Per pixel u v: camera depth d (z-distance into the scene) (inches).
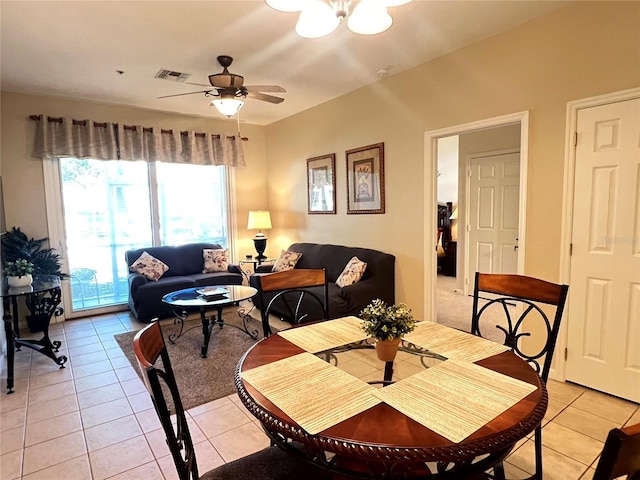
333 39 118.6
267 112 210.1
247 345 143.4
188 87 161.2
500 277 78.0
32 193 170.7
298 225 220.1
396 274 158.9
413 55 132.7
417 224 148.6
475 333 81.4
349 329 73.5
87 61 132.1
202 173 222.8
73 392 109.0
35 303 151.3
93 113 183.2
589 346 102.9
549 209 107.7
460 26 111.4
